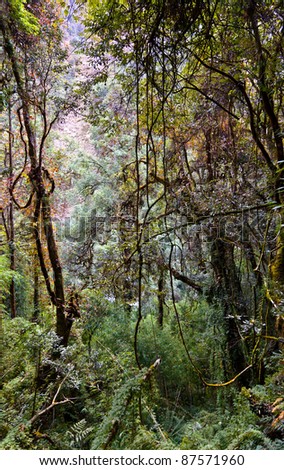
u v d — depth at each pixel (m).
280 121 3.80
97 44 3.70
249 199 3.61
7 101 4.09
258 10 2.56
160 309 6.75
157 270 4.43
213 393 5.46
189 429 3.54
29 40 4.46
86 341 5.72
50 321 6.40
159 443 2.40
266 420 2.55
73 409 4.39
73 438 3.41
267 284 3.06
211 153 5.11
